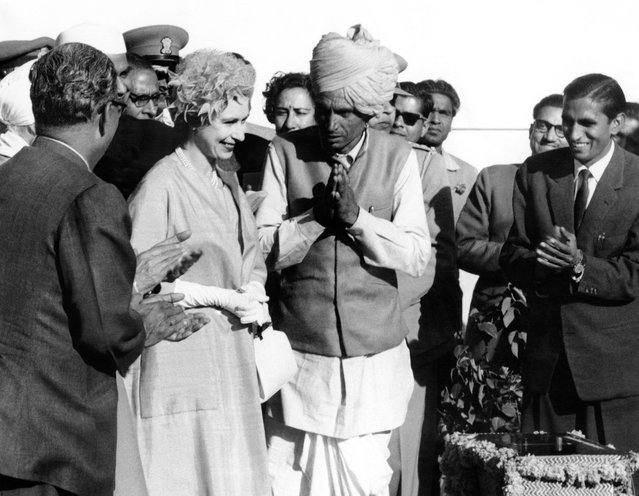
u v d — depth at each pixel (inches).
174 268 179.2
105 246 151.3
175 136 214.8
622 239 217.0
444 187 242.2
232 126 189.2
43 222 150.6
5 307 150.7
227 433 187.2
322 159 209.2
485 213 257.3
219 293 187.2
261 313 191.2
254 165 238.7
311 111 242.1
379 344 206.8
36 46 235.6
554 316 219.0
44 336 150.2
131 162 211.2
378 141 209.9
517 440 199.8
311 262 206.7
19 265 150.6
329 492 208.8
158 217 185.8
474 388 244.5
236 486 186.5
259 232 206.5
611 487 186.5
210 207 190.2
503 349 247.6
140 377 184.1
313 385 206.7
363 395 206.8
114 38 208.4
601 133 216.2
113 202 153.2
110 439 155.3
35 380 149.8
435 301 241.0
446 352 242.5
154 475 182.9
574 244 212.1
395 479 236.4
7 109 183.6
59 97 154.9
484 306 251.6
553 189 221.3
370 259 203.9
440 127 275.7
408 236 206.4
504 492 185.5
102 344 151.3
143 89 237.0
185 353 185.5
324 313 205.9
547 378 219.5
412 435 240.4
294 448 211.9
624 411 216.8
